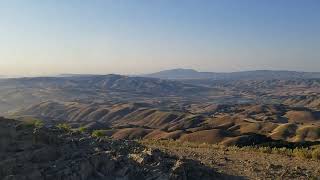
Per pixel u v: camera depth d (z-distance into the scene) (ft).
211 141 347.15
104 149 74.28
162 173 62.49
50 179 55.01
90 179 59.57
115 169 63.62
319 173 78.28
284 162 90.33
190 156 90.07
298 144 186.19
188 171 66.74
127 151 74.79
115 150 72.79
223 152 102.94
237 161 87.30
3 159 58.49
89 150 70.74
